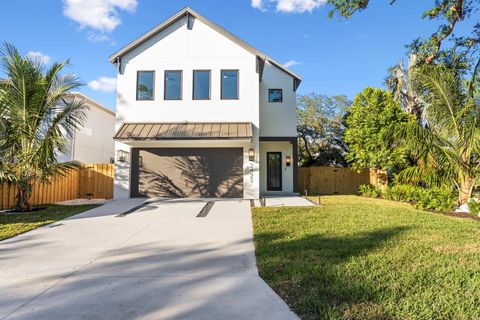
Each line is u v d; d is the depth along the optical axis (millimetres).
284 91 20859
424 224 9414
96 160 23438
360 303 4203
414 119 20297
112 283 5137
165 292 4750
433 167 13195
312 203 14625
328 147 30359
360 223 9586
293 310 4102
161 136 15188
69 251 7062
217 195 16516
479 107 11922
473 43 14180
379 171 21328
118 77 16969
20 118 12016
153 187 16516
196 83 17062
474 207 11406
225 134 15289
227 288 4887
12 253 6902
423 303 4164
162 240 7996
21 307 4273
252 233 8625
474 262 5840
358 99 21625
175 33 17234
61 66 12719
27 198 12414
